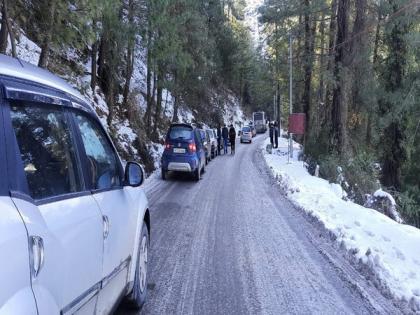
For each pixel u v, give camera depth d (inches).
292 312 210.1
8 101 103.9
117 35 631.2
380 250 302.7
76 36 388.8
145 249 214.2
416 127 913.5
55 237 105.3
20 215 93.9
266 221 408.8
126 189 191.0
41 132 117.2
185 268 269.0
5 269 82.6
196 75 1310.3
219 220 408.5
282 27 1336.1
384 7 851.4
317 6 1108.5
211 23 1984.5
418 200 904.3
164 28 708.0
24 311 84.6
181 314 203.6
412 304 219.3
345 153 927.7
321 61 1025.5
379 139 1013.8
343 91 925.8
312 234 364.2
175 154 666.8
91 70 904.9
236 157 1162.6
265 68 1798.7
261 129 3174.2
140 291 202.2
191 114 1999.3
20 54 560.7
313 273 265.7
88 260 126.3
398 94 895.1
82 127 149.0
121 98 1003.9
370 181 840.9
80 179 136.3
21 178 101.2
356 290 239.6
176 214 430.6
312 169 861.2
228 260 287.4
